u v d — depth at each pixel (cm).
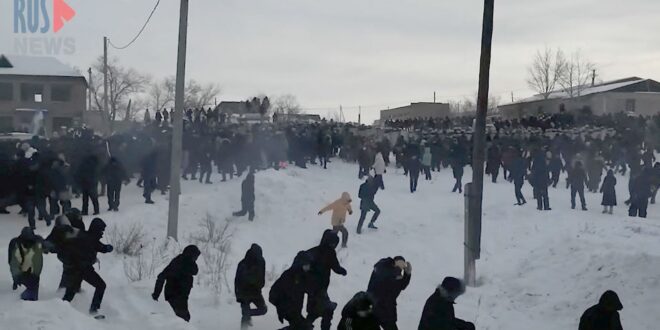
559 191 2620
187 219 1833
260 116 4319
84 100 5675
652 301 1052
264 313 974
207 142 2450
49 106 5588
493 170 2886
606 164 3189
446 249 1686
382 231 1869
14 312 832
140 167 2300
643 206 2016
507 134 3450
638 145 3225
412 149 2672
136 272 1246
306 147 3117
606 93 5881
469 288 1304
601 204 2147
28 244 969
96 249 977
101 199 2077
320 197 2175
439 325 733
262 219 1931
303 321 900
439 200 2395
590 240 1347
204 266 1349
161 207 1906
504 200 2373
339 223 1661
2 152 1852
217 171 2786
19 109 5484
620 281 1125
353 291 1270
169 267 952
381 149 3142
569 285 1184
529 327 1049
